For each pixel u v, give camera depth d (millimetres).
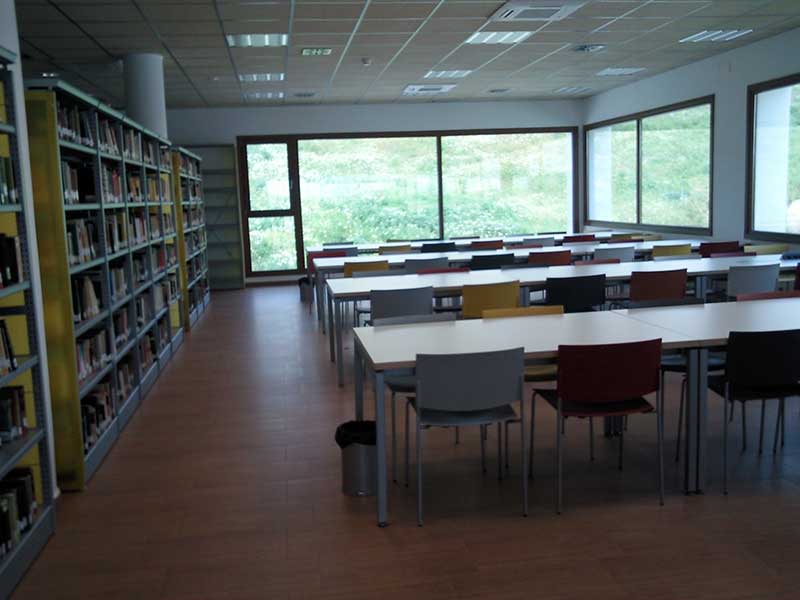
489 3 6164
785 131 8062
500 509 3156
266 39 7199
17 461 2795
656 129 10820
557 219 13539
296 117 12516
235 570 2713
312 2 5898
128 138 5301
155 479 3693
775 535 2820
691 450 3209
